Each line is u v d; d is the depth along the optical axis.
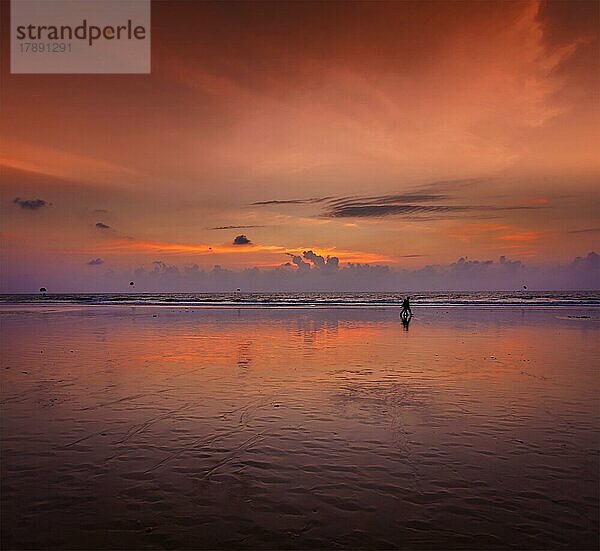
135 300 83.31
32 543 4.22
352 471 5.75
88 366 12.72
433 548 4.16
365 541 4.27
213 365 12.95
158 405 8.74
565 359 14.08
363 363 13.34
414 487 5.32
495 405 8.81
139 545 4.20
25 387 10.18
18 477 5.57
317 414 8.18
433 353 15.33
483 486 5.36
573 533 4.40
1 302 73.69
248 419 7.87
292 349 16.22
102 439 6.86
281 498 5.05
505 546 4.20
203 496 5.10
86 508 4.84
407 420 7.85
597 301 66.50
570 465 5.96
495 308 49.25
